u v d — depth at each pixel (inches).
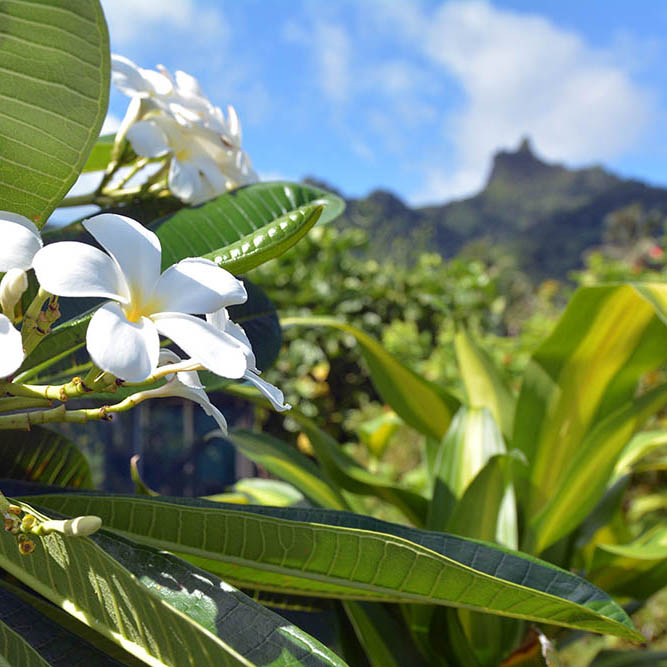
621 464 74.9
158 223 40.0
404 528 35.0
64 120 27.9
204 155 47.3
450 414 71.6
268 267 274.1
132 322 22.3
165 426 168.9
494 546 35.1
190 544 32.1
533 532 56.1
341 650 53.2
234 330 27.4
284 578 36.7
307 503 71.1
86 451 114.4
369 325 285.6
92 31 25.9
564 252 3193.9
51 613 30.3
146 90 45.6
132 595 24.3
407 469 200.4
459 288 315.9
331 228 289.0
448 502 60.0
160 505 30.6
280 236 35.6
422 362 279.1
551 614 31.9
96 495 31.5
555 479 64.0
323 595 39.0
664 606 141.6
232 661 23.3
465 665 54.9
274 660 24.4
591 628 32.3
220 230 38.2
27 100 27.4
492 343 230.8
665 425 167.5
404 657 55.0
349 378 279.9
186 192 44.7
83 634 30.0
